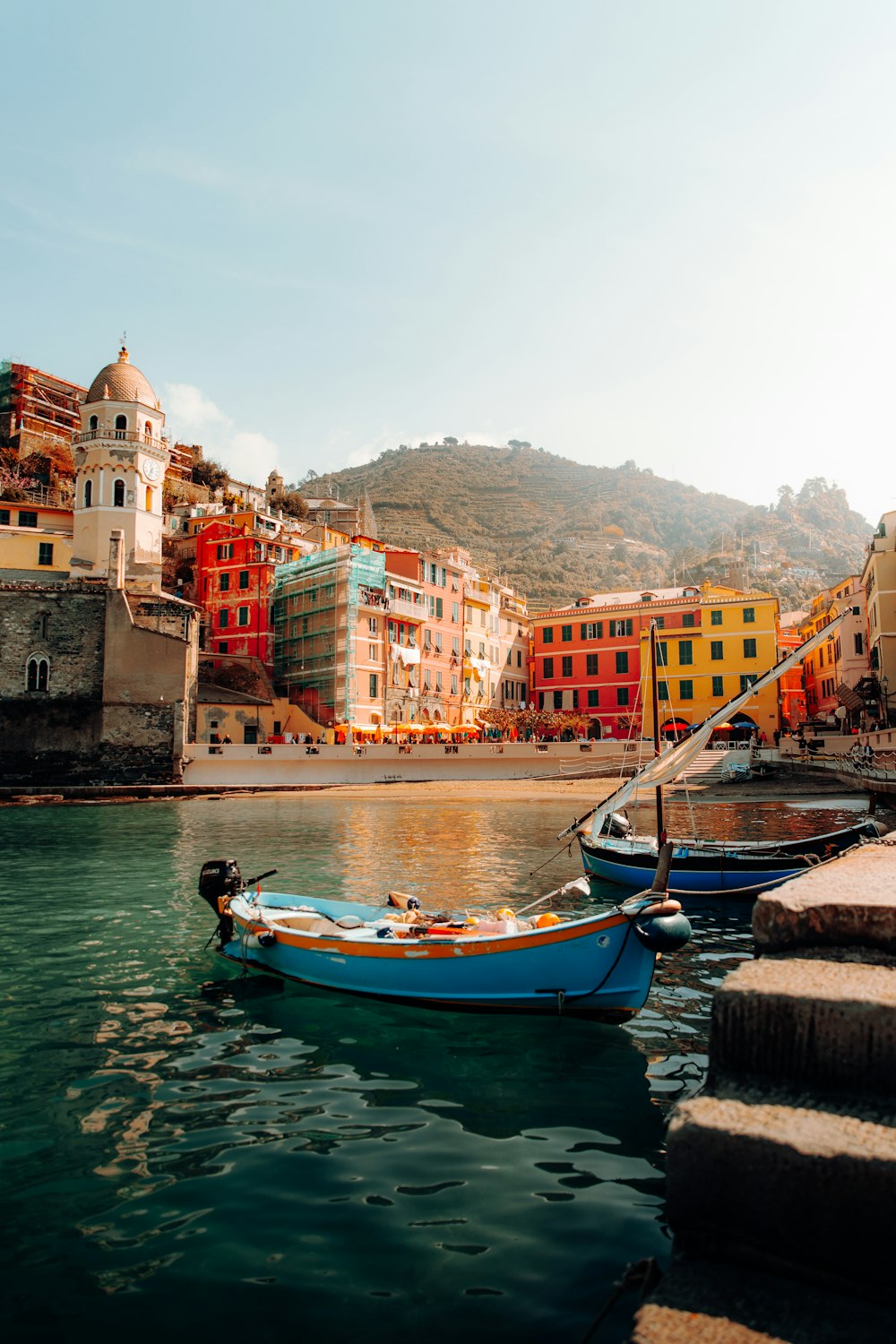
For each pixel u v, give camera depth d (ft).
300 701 215.51
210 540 234.99
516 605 297.53
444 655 242.99
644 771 49.96
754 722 232.32
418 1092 28.81
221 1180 22.82
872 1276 10.11
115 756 168.76
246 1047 32.94
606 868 63.98
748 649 236.43
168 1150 24.57
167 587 247.29
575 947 34.76
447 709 241.14
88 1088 29.12
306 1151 24.49
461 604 254.68
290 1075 30.25
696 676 241.35
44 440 272.10
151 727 169.68
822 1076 12.11
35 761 166.61
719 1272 10.80
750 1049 12.64
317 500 366.02
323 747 173.37
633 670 253.03
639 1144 24.93
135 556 201.87
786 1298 10.21
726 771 177.06
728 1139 11.00
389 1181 22.75
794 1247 10.57
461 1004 36.55
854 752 153.99
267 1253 19.44
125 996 39.45
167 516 269.23
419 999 37.17
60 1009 37.65
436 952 36.81
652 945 33.58
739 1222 10.91
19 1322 17.13
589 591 582.76
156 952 47.42
